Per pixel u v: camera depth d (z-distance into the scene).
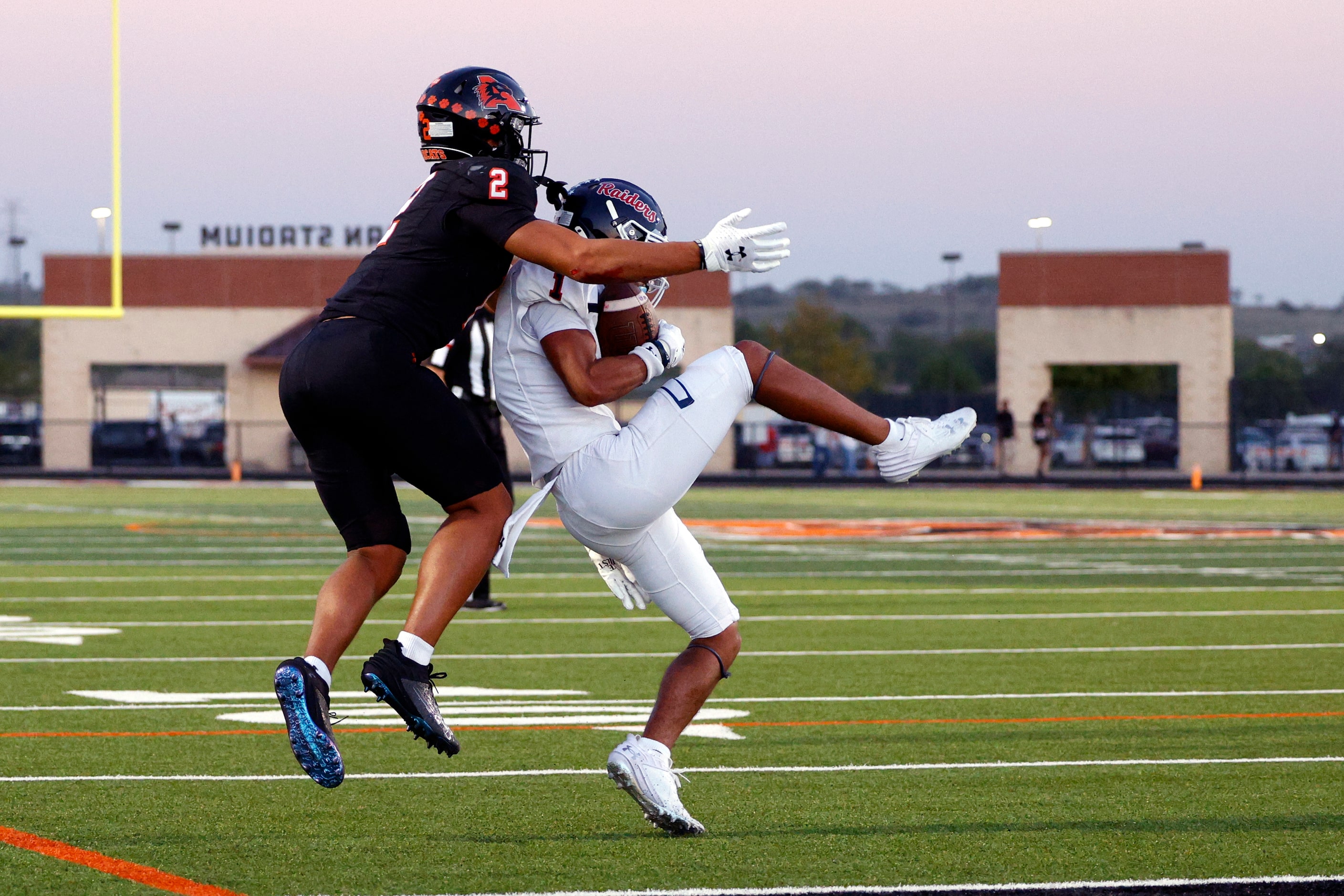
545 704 20.56
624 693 21.53
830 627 28.67
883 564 41.97
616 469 12.79
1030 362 117.88
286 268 118.25
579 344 12.79
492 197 12.20
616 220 13.02
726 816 14.16
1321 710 20.03
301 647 25.88
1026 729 18.66
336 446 12.46
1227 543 49.22
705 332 113.94
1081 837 13.33
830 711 19.95
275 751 17.20
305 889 11.66
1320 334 148.75
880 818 14.05
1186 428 108.62
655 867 12.29
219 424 111.25
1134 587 35.91
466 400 28.94
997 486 95.81
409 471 12.58
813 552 46.12
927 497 81.00
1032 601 32.91
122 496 77.94
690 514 64.12
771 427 108.81
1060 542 49.66
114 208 68.06
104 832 13.48
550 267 12.05
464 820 14.01
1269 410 136.12
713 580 13.77
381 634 27.86
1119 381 159.00
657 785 13.00
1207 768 16.34
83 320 117.06
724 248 12.04
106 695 21.14
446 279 12.34
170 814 14.16
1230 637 27.33
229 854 12.73
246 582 36.44
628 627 28.64
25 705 20.30
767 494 82.81
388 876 12.06
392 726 18.91
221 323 118.06
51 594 33.88
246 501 72.38
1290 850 12.84
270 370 118.00
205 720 19.16
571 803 14.71
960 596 33.97
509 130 13.02
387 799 14.88
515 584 36.56
